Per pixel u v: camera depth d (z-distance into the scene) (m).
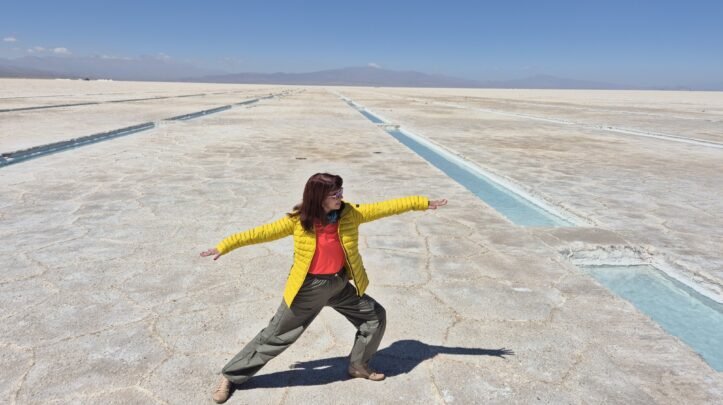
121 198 6.16
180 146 10.92
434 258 4.34
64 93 39.38
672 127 19.42
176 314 3.18
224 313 3.21
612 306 3.46
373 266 4.13
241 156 9.70
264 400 2.37
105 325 3.02
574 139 14.48
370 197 6.59
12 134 11.79
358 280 2.28
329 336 3.00
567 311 3.37
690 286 4.14
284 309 2.28
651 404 2.37
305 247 2.18
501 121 21.08
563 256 4.47
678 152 11.95
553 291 3.69
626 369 2.67
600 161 10.19
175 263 4.07
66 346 2.77
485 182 8.75
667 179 8.32
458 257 4.38
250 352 2.33
